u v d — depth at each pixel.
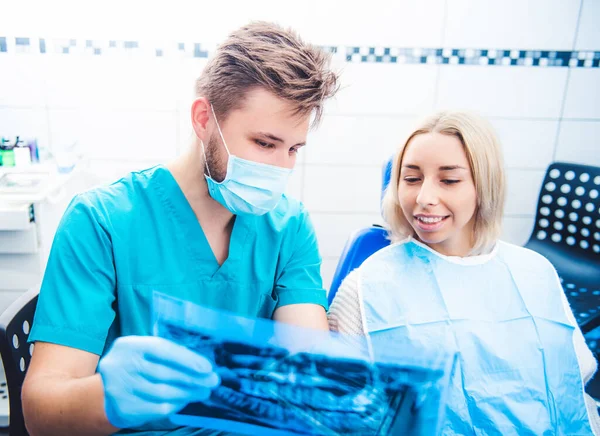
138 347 0.66
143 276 0.93
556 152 2.42
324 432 0.68
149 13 2.14
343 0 2.18
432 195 0.97
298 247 1.08
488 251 1.10
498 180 1.01
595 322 1.69
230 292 1.00
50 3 2.09
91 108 2.22
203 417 0.69
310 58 0.81
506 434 0.90
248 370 0.70
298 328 0.74
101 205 0.91
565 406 0.96
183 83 2.23
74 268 0.86
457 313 1.02
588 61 2.29
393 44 2.24
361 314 1.01
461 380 0.94
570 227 2.03
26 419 0.75
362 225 2.50
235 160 0.85
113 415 0.66
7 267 1.70
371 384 0.69
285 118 0.81
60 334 0.81
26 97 2.19
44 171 1.95
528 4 2.21
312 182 2.43
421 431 0.68
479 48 2.26
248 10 2.17
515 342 1.00
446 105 2.34
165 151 2.31
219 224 0.99
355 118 2.33
